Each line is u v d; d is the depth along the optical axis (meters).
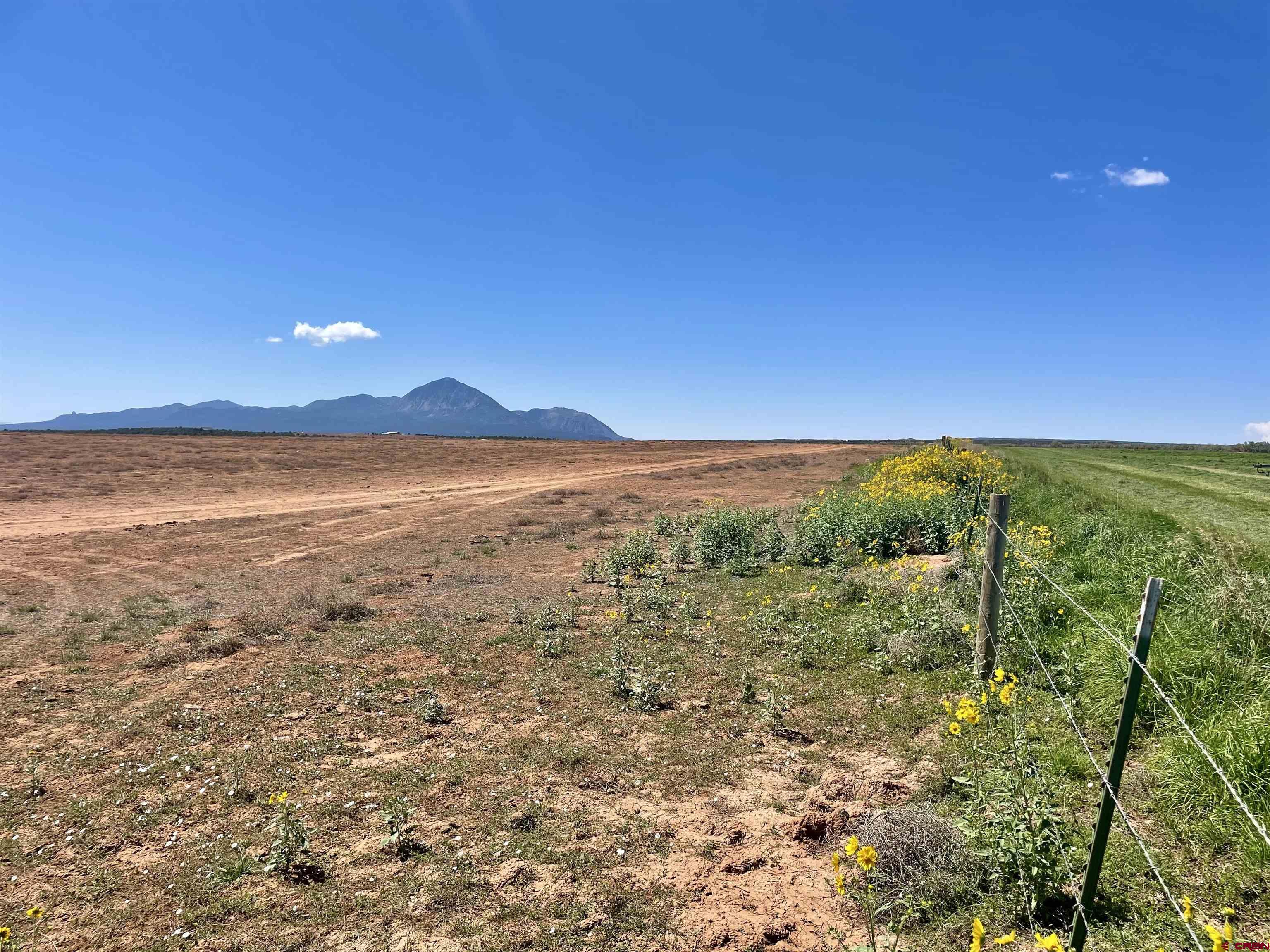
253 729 6.66
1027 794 3.78
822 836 4.44
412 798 5.25
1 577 14.47
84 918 3.98
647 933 3.67
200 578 14.27
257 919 3.94
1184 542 8.36
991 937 3.32
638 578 13.32
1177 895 3.36
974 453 22.81
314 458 46.28
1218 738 4.16
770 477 38.34
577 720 6.62
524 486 34.81
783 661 7.83
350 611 10.91
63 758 6.11
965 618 7.51
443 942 3.69
